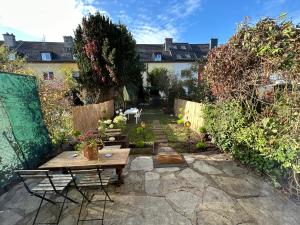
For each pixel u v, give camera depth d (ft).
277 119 9.96
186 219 7.80
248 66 12.32
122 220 7.86
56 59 70.03
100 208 8.70
